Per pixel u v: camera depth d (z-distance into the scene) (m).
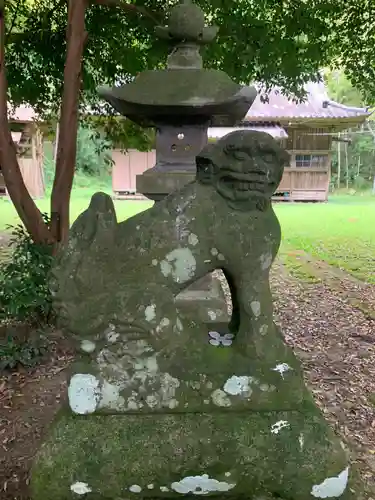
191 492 1.62
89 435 1.61
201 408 1.66
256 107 16.23
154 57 5.79
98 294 1.61
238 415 1.66
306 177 18.08
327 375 3.65
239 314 1.75
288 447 1.61
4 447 2.73
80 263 1.61
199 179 1.66
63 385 3.43
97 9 5.55
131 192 18.20
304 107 16.31
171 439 1.60
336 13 5.85
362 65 6.73
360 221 12.06
